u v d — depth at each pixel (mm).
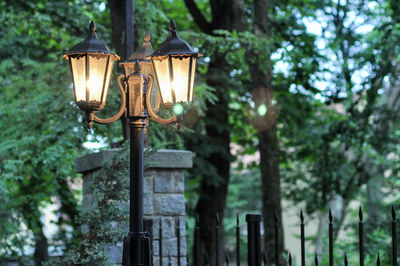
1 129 10859
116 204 6164
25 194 11727
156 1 9703
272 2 12945
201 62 12914
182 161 7133
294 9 13969
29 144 10883
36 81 10992
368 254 11320
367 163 17188
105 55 4633
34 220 11125
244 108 13727
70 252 6113
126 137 7164
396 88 18547
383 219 13125
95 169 6969
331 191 15961
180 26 14820
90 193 6887
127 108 4785
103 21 12938
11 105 10711
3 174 10680
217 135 13406
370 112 14711
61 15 11828
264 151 12055
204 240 12961
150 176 7035
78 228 6242
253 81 11969
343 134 15008
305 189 16516
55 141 10906
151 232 6156
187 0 12781
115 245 6633
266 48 10805
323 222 17906
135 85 4734
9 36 11914
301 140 15508
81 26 12148
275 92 14430
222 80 12906
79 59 4613
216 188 13211
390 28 13594
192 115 12781
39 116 10688
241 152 16453
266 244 11898
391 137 15508
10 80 11258
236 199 22828
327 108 16453
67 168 10523
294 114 14477
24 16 11938
